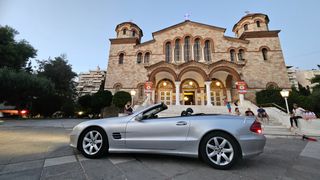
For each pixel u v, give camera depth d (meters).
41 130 9.77
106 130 4.31
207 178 3.14
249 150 3.60
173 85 24.58
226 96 23.06
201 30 25.73
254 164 4.04
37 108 30.12
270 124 12.66
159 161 4.07
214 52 24.69
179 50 25.55
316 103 18.33
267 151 5.58
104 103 22.36
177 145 3.94
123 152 4.20
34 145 5.57
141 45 26.22
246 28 26.81
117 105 21.33
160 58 25.39
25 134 8.07
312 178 3.21
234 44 24.73
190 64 20.27
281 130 11.14
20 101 25.38
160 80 24.58
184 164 3.89
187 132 3.97
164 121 4.18
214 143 3.82
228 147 3.72
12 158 4.09
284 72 22.97
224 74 21.94
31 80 22.66
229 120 3.90
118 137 4.25
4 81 20.36
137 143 4.13
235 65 20.00
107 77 25.38
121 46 26.62
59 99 31.27
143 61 25.66
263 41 24.56
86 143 4.39
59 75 32.56
